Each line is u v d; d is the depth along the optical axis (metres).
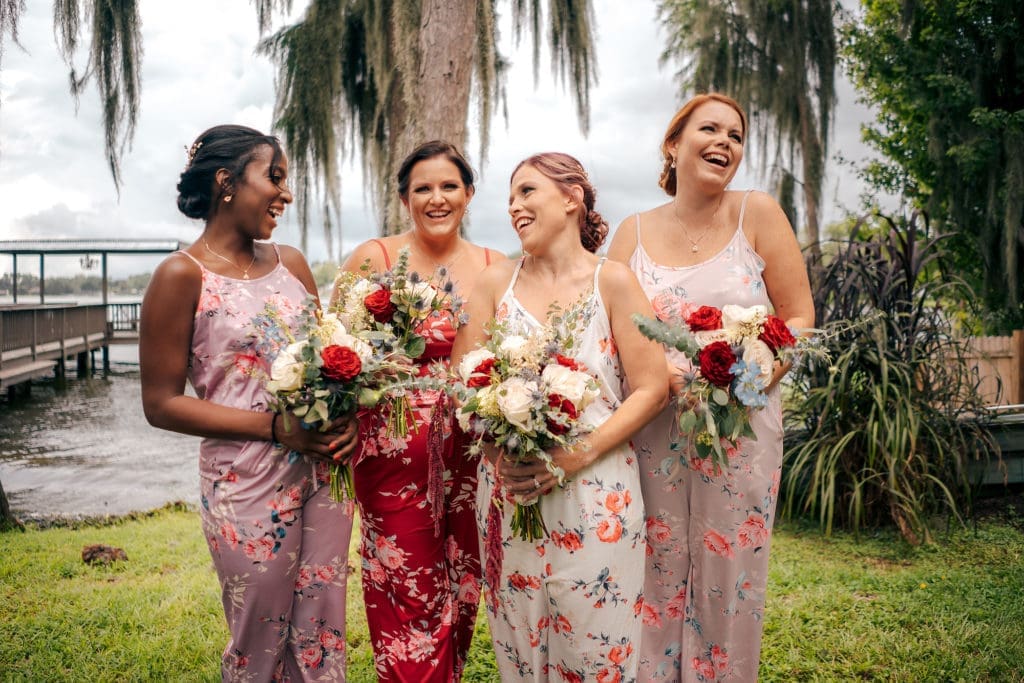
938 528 4.72
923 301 4.88
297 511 2.14
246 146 2.09
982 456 4.95
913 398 4.73
